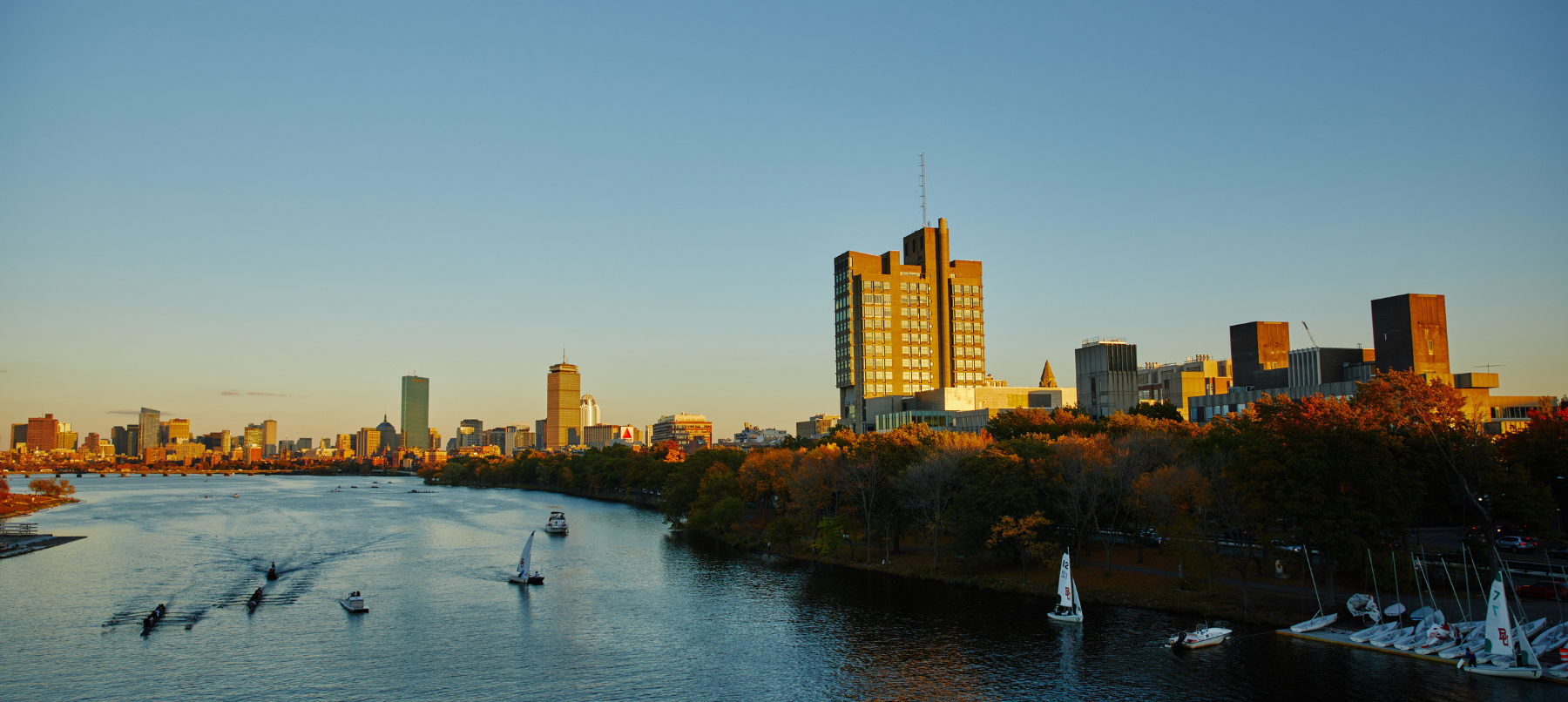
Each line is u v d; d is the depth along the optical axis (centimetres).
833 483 16988
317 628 11619
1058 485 13800
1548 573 10831
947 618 11594
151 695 8938
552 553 18438
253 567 16800
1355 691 8244
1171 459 13600
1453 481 10781
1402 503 10300
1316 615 10425
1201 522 11556
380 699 8806
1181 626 10688
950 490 15375
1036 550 12888
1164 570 13238
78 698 8862
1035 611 11756
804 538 18038
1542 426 11600
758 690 9006
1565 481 10975
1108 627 10781
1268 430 11562
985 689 8819
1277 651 9462
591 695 8906
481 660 10100
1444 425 10706
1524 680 8319
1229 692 8412
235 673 9638
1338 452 10262
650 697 8850
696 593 13712
